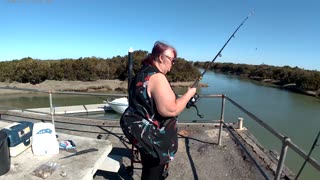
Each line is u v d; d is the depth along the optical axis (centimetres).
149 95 215
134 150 360
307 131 2775
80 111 2486
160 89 208
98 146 294
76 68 6250
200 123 554
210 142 466
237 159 404
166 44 219
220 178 351
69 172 237
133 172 347
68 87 5625
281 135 220
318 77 6197
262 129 2256
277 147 1672
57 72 6116
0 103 3416
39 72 6069
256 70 9544
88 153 275
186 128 533
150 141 221
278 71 8344
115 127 528
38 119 579
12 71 6153
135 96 221
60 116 599
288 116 3491
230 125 555
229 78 9431
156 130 223
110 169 313
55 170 239
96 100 3516
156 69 217
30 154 267
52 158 262
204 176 355
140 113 221
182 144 456
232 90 5850
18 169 238
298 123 3134
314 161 173
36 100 3609
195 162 393
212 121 557
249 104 4281
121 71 6353
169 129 229
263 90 6184
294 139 2461
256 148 441
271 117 3416
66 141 302
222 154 420
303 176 1271
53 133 274
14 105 3281
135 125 221
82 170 242
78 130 515
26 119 581
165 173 258
